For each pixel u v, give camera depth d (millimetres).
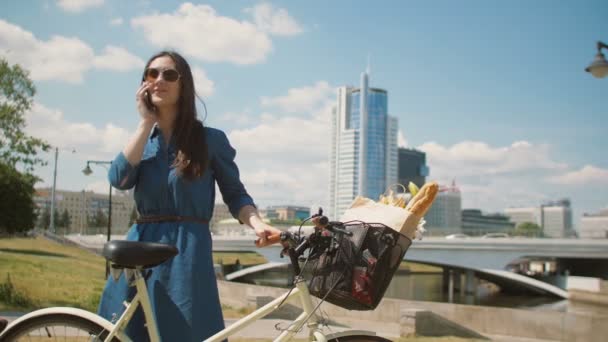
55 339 2500
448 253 53375
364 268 2184
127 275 2393
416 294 65312
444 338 10266
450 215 193500
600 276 64188
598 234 59781
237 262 60969
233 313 10938
